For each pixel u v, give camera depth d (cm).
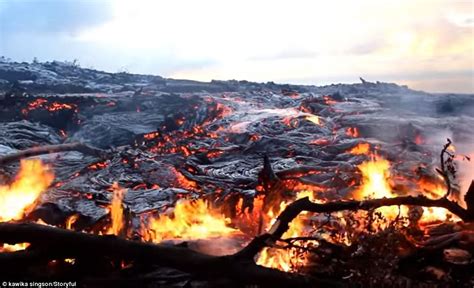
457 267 462
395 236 475
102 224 600
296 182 768
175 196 707
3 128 1256
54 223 613
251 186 761
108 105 1555
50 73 2630
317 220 602
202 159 977
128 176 826
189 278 420
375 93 2016
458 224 567
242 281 404
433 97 1767
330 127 1261
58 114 1488
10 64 2788
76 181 791
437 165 852
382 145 984
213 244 561
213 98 1672
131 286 416
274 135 1177
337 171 796
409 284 432
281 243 519
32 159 916
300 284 403
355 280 429
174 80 2586
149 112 1541
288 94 2022
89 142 1289
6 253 410
